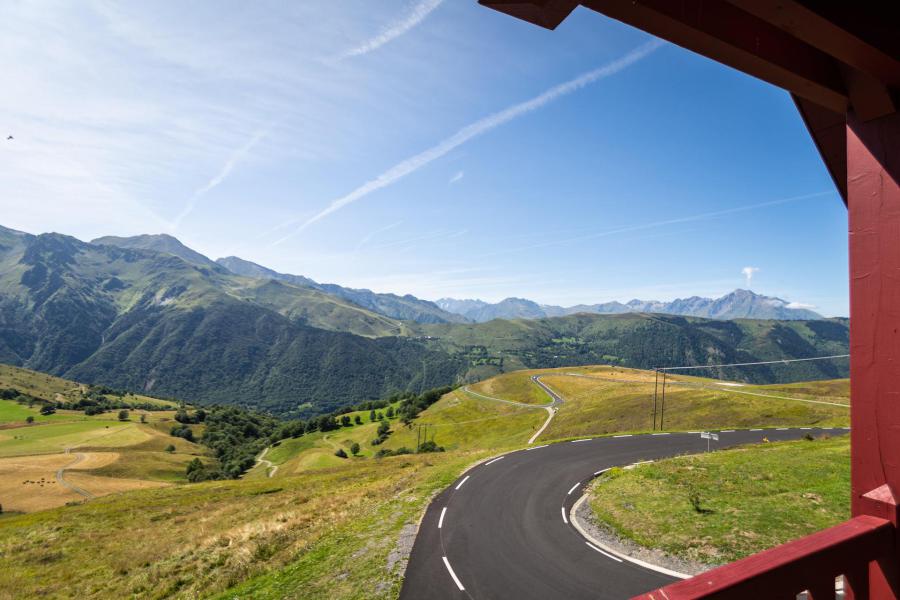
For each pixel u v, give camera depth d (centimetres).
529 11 173
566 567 1622
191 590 1875
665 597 172
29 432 18325
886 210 210
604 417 9088
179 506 4494
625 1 166
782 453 2767
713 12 187
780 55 205
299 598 1521
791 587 183
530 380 18675
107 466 14150
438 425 14350
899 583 204
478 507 2333
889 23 183
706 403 8100
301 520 2509
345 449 15425
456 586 1509
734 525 1759
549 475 2938
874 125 218
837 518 1723
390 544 1888
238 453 17900
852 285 225
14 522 4409
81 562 2833
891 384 204
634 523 1942
